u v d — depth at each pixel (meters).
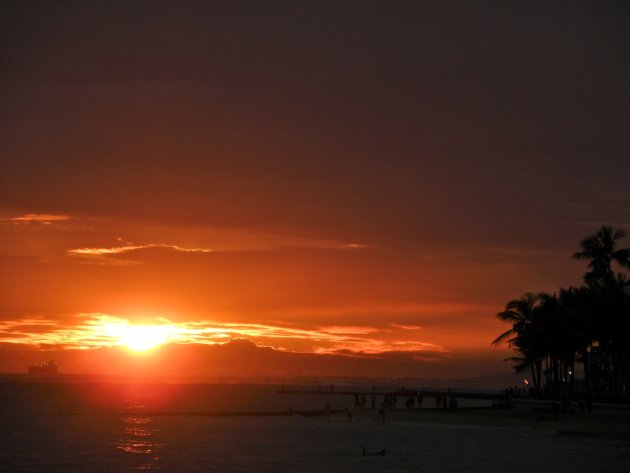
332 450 69.19
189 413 121.69
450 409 120.81
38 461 61.31
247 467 58.12
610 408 101.31
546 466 58.31
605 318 101.62
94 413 122.19
